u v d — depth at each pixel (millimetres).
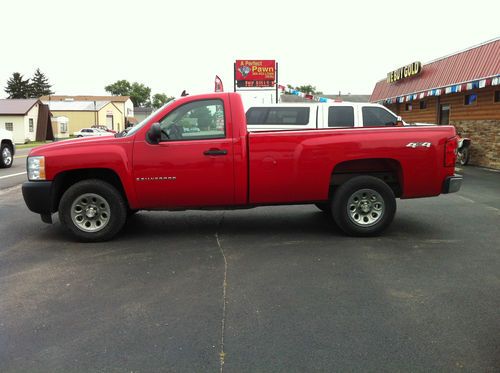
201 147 6023
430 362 3146
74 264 5270
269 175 6098
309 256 5492
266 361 3170
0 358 3242
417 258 5402
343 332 3574
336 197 6277
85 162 5988
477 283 4594
